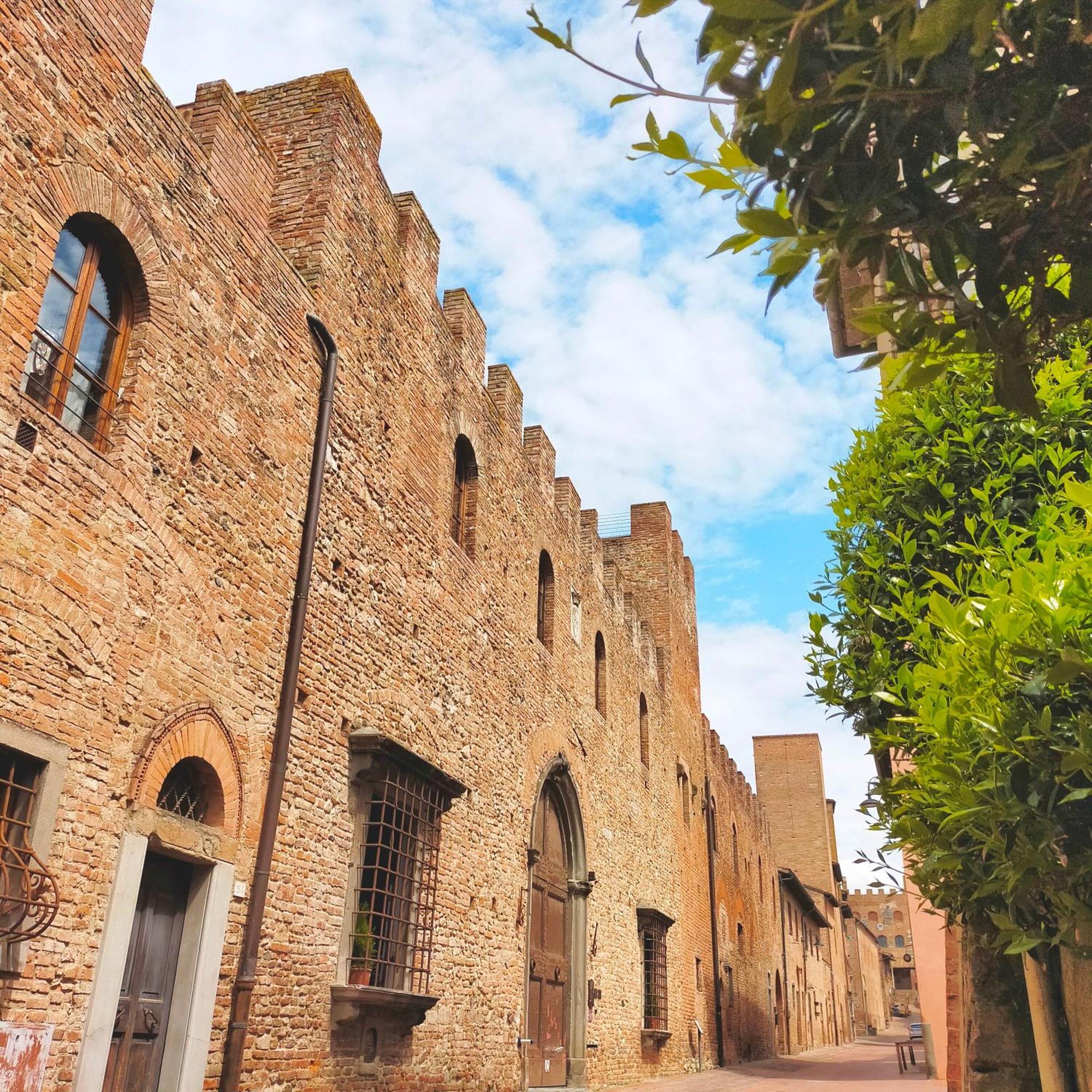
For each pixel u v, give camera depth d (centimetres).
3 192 635
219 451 855
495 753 1423
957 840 384
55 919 629
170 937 771
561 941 1692
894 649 558
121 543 722
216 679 821
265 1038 831
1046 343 245
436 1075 1124
